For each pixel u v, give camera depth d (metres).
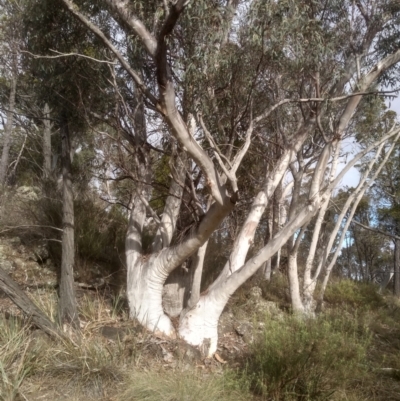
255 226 7.75
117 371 5.74
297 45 6.99
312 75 7.85
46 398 5.23
